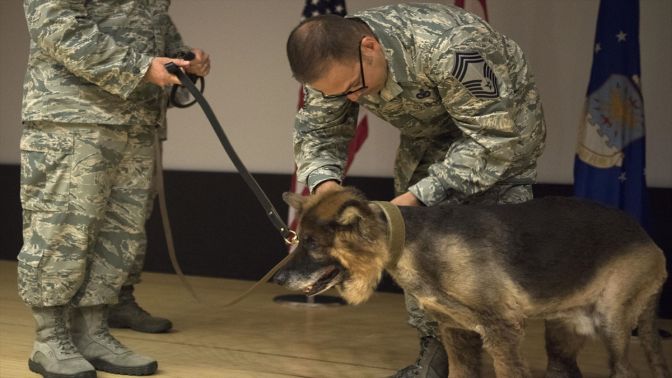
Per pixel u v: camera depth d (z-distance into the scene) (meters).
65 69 3.75
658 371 3.39
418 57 3.14
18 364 4.09
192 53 4.04
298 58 3.02
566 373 3.69
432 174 3.21
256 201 7.14
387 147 6.77
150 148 4.09
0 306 5.71
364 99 3.38
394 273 3.07
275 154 7.19
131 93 3.85
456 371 3.31
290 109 7.11
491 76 3.10
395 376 3.78
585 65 6.04
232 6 7.34
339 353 4.49
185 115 7.54
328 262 2.99
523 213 3.19
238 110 7.34
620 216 3.32
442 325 3.24
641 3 5.82
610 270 3.23
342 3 6.19
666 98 5.78
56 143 3.74
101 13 3.81
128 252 4.05
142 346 4.61
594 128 5.34
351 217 2.92
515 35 6.27
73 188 3.75
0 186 8.19
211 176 7.34
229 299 6.21
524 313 3.10
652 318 3.38
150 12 3.99
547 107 6.18
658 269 3.32
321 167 3.53
